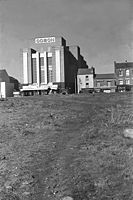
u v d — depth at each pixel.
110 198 6.01
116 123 9.38
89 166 7.10
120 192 6.11
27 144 8.84
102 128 9.20
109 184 6.39
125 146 7.77
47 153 8.12
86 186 6.46
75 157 7.64
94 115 10.59
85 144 8.30
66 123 10.38
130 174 6.60
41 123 10.73
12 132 9.99
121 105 10.77
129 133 8.40
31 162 7.75
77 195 6.25
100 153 7.61
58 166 7.38
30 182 6.91
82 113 11.05
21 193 6.60
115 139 8.30
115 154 7.43
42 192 6.54
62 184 6.68
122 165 6.92
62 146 8.46
